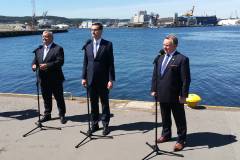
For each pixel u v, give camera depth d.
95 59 7.17
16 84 22.80
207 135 7.12
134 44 62.81
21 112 8.89
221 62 33.53
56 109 9.09
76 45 61.72
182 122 6.51
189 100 8.88
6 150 6.58
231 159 6.05
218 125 7.68
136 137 7.12
